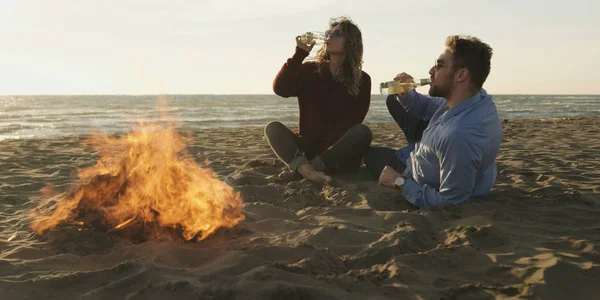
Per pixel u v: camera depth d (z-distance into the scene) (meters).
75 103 50.09
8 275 2.00
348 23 3.99
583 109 35.09
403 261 2.18
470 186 2.97
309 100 4.15
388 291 1.89
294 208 3.31
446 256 2.26
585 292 1.90
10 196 3.67
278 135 4.06
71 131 13.66
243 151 7.00
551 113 27.69
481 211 2.93
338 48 3.97
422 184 3.24
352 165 4.32
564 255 2.27
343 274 2.07
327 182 3.84
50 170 5.08
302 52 3.91
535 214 3.02
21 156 6.30
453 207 2.95
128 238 2.47
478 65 2.84
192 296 1.77
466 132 2.85
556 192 3.56
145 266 2.04
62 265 2.13
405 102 3.71
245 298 1.74
